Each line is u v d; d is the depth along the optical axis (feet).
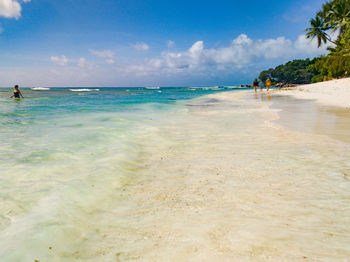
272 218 6.88
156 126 23.49
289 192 8.61
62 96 91.61
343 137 16.87
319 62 145.28
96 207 7.76
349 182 9.27
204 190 9.04
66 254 5.42
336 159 12.05
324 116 27.30
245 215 7.09
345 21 121.80
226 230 6.32
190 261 5.16
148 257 5.34
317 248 5.49
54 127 22.16
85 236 6.19
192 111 37.47
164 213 7.38
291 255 5.26
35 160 12.17
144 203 8.12
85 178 9.91
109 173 10.57
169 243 5.85
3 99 66.95
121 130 20.89
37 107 44.45
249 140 17.16
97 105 49.93
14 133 19.21
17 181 9.45
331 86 84.43
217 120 27.32
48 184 9.21
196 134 19.69
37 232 6.08
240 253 5.37
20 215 6.89
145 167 11.87
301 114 29.55
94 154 13.42
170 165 12.16
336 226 6.40
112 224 6.80
